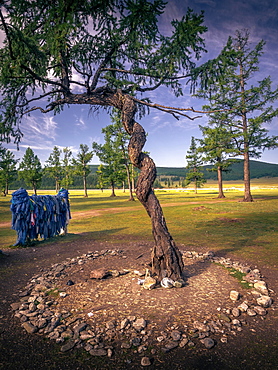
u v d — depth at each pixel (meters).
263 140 25.95
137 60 5.88
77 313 3.34
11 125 5.97
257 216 15.15
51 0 3.98
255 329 2.89
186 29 3.89
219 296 3.75
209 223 12.88
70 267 5.50
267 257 6.22
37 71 4.75
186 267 5.20
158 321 3.05
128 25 4.51
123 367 2.26
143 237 9.45
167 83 5.24
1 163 44.91
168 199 38.06
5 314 3.42
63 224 10.55
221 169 37.56
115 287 4.14
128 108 4.89
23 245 8.37
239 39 25.72
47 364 2.33
